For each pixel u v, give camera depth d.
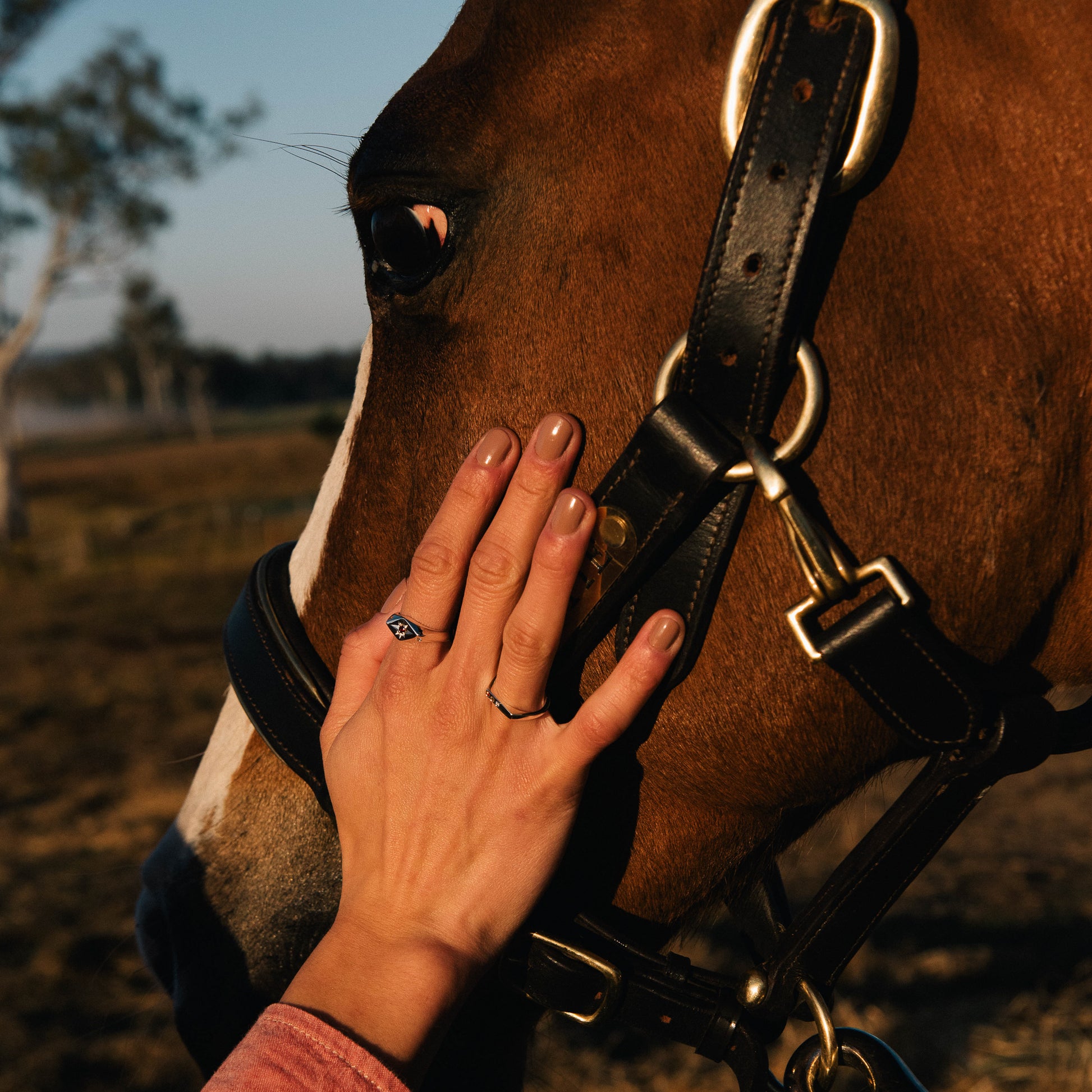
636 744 0.77
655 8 0.74
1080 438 0.70
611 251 0.72
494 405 0.75
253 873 0.92
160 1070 2.74
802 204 0.64
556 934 0.81
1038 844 3.96
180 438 61.41
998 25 0.69
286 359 79.06
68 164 21.34
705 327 0.66
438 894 0.72
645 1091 2.51
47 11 20.80
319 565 0.92
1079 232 0.68
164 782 5.35
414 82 0.80
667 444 0.67
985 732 0.70
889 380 0.68
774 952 0.81
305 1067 0.64
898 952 3.16
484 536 0.72
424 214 0.76
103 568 15.91
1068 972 2.97
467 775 0.72
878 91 0.64
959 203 0.68
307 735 0.89
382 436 0.83
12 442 23.69
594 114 0.73
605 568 0.70
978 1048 2.62
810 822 0.90
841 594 0.67
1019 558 0.71
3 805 5.07
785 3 0.65
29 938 3.55
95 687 7.69
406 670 0.73
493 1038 0.92
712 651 0.73
